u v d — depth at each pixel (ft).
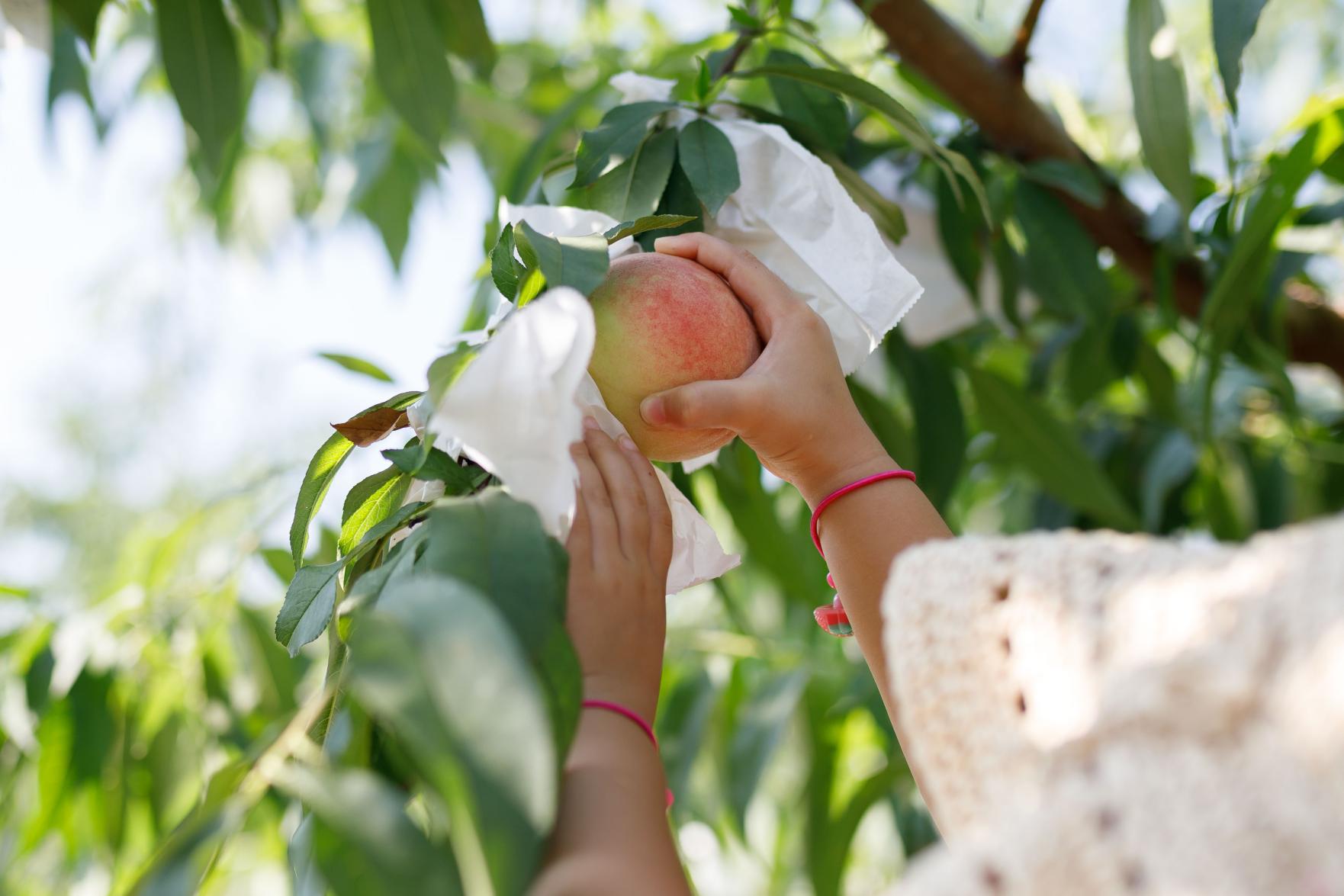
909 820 5.35
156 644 4.83
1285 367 4.86
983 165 4.17
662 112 2.90
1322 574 1.27
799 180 2.72
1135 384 5.47
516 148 7.38
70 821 4.88
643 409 2.13
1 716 4.72
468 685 1.39
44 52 3.79
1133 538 1.56
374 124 7.09
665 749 5.13
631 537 1.98
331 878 1.52
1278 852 1.20
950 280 4.22
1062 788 1.36
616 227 2.37
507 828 1.28
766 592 6.41
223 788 1.74
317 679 5.62
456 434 1.84
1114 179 4.34
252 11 4.00
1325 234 4.61
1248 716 1.28
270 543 4.98
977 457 5.63
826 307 2.64
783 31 3.21
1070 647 1.47
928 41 4.01
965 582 1.62
